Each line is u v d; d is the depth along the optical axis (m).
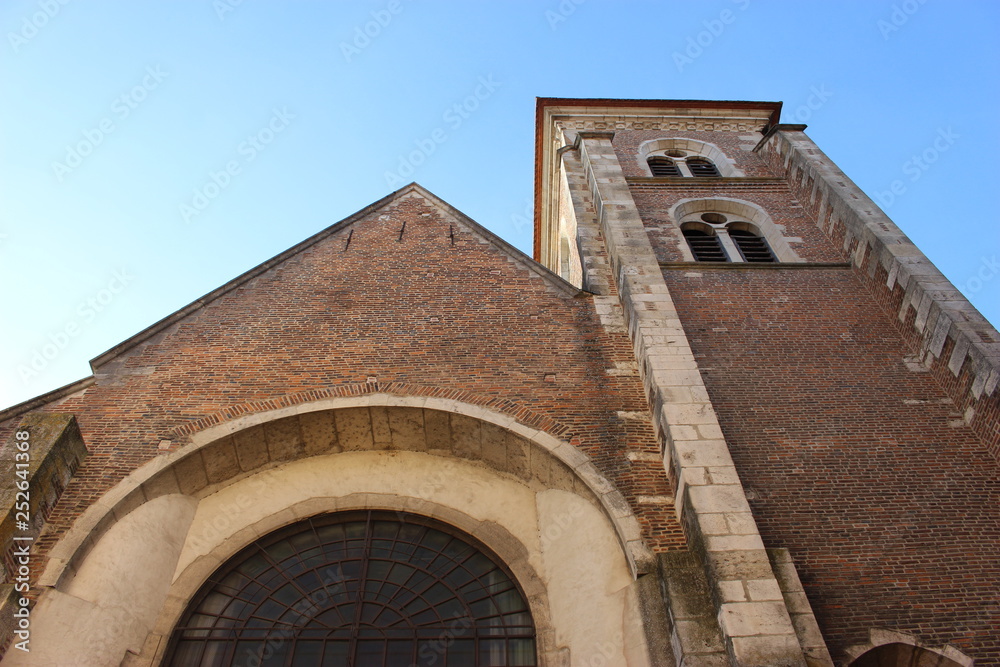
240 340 14.68
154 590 11.30
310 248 17.56
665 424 12.09
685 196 22.16
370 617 11.47
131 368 13.97
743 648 8.77
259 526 12.52
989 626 10.05
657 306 14.85
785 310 16.36
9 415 12.71
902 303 15.59
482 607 11.63
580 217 19.83
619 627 10.31
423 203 19.50
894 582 10.62
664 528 11.02
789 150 22.58
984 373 12.95
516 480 13.22
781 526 11.35
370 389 13.59
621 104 28.20
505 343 14.73
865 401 13.77
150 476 11.91
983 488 11.98
